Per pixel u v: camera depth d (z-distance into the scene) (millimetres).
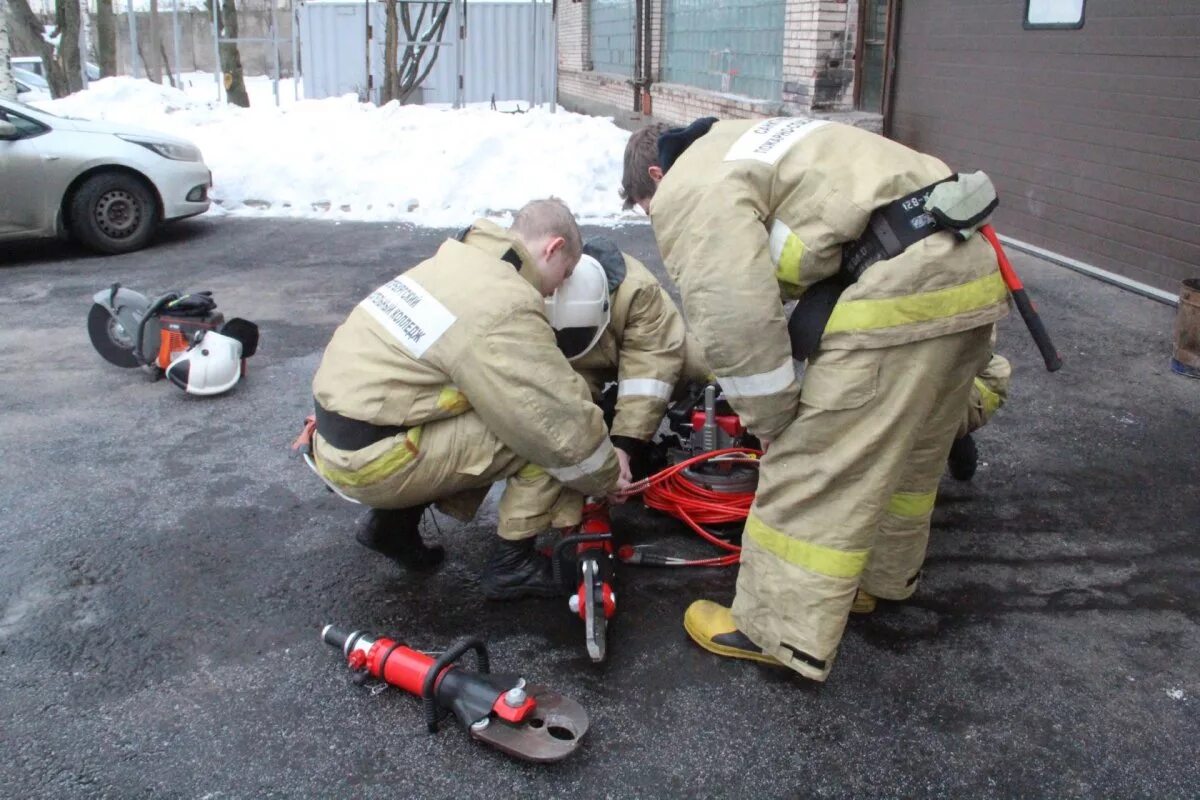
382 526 3230
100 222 7859
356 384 2771
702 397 3615
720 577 3303
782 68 10359
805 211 2391
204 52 29188
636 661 2879
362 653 2711
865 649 2932
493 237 2834
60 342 5781
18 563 3404
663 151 2682
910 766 2484
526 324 2686
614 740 2570
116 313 5113
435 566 3385
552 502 3014
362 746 2555
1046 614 3104
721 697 2730
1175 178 6082
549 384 2689
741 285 2342
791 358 2439
